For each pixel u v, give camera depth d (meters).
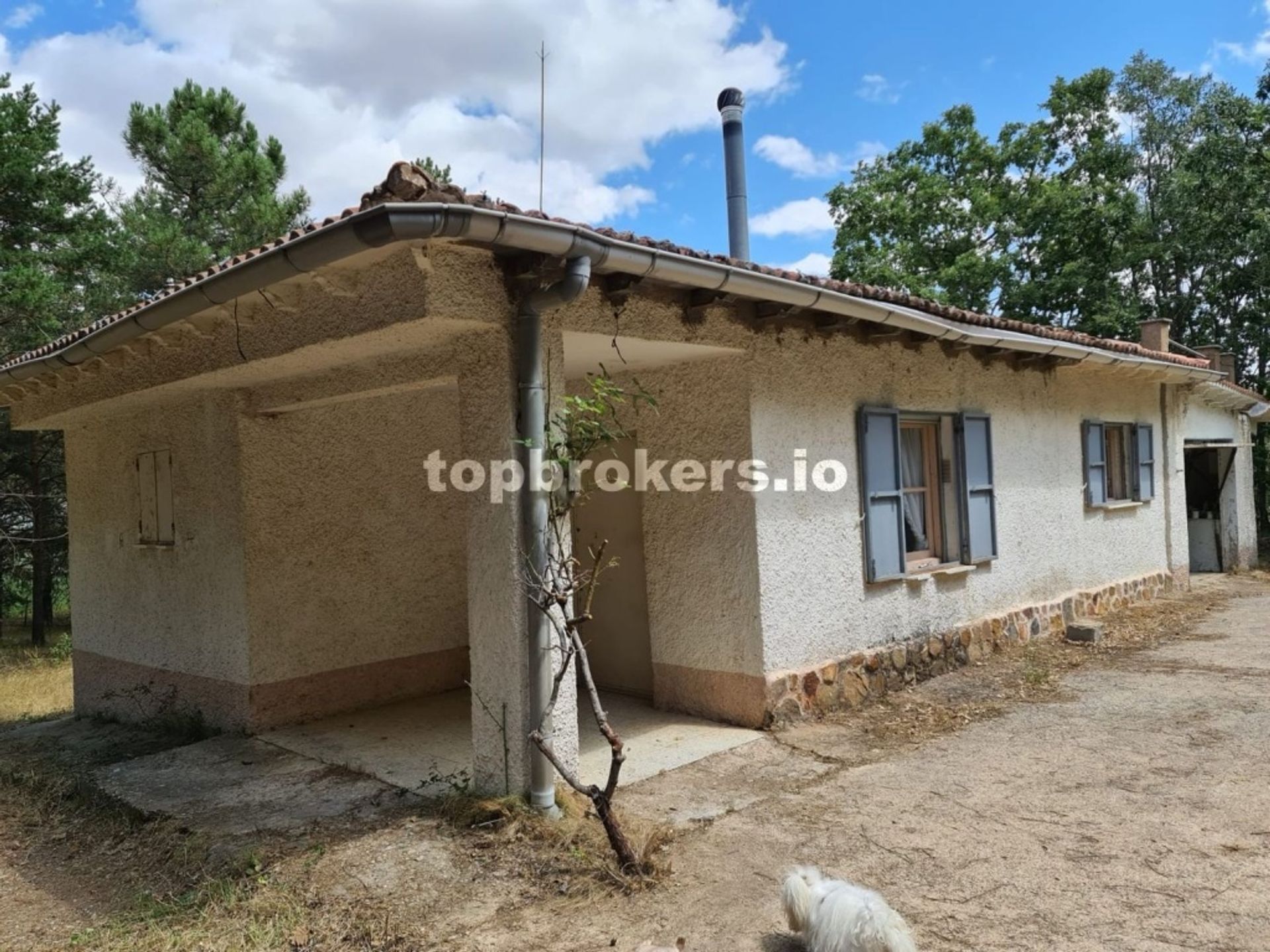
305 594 6.39
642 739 5.50
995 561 7.79
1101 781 4.47
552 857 3.75
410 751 5.52
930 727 5.62
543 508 4.10
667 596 6.11
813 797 4.46
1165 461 11.06
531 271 3.92
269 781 5.11
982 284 21.73
